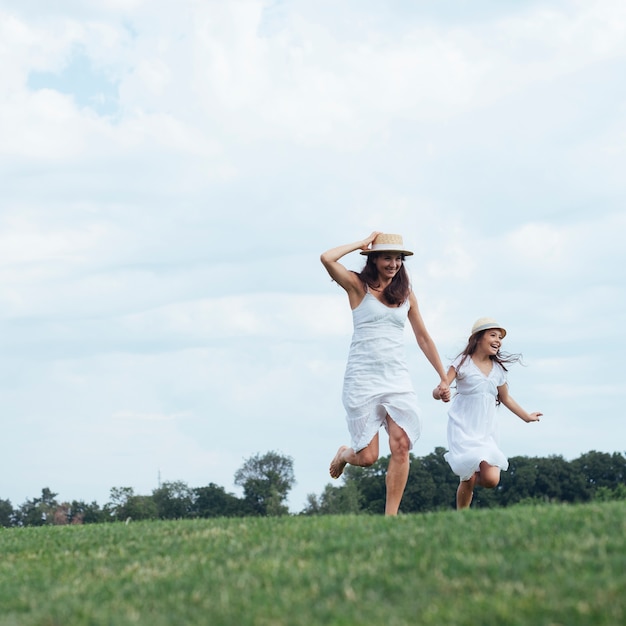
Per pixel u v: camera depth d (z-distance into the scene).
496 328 11.80
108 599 6.86
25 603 6.93
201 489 76.88
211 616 6.11
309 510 67.06
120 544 8.96
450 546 7.21
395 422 10.48
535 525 7.54
